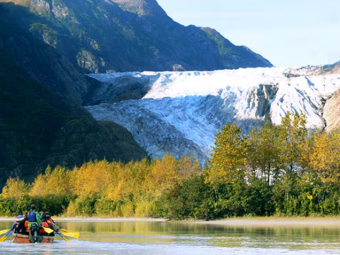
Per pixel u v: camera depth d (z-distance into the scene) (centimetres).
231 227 6400
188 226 6788
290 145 9019
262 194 8356
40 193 12975
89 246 4119
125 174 12550
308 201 8125
